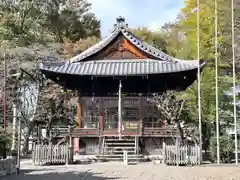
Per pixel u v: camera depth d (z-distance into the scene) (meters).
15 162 19.53
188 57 34.56
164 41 54.59
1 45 40.00
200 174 18.22
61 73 27.97
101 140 27.52
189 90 30.48
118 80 29.66
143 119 29.05
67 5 62.31
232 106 31.95
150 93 29.36
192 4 36.59
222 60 33.59
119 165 22.86
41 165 23.34
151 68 28.42
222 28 33.34
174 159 22.94
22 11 51.91
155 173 18.67
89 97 29.77
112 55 30.39
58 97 32.94
